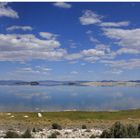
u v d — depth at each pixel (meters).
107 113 100.19
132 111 102.00
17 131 56.75
